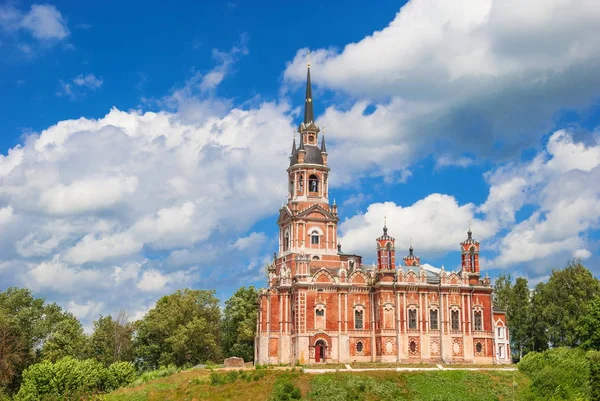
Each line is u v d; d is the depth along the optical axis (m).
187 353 171.50
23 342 157.00
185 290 182.38
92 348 168.88
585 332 133.75
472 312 152.00
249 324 178.50
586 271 175.88
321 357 145.38
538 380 124.62
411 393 122.38
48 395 130.00
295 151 164.12
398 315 146.75
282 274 151.88
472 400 121.19
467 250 156.00
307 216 157.50
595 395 114.19
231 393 122.81
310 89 168.62
